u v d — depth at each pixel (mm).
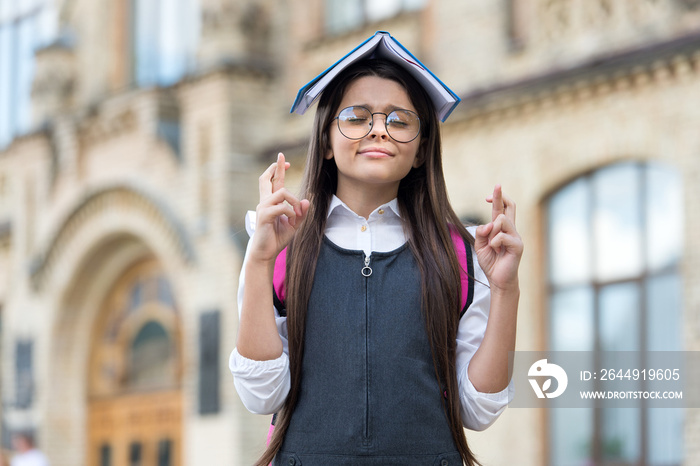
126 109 15242
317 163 2830
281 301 2770
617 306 10430
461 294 2752
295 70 14156
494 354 2686
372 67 2773
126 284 16234
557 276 11000
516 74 11625
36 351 16828
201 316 13945
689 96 9875
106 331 16453
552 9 11258
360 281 2680
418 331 2645
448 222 2865
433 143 2840
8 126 18406
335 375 2617
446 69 12383
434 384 2646
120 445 15883
